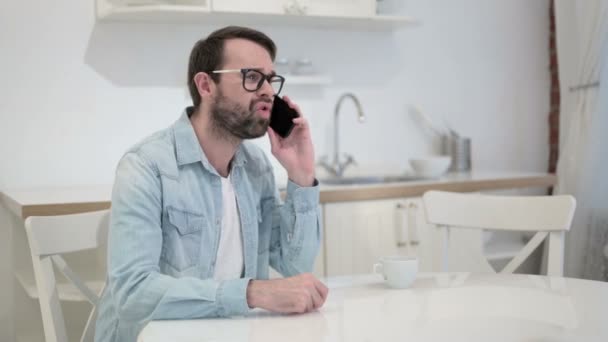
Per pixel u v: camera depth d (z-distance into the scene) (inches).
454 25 147.3
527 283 61.9
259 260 71.1
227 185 67.2
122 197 59.9
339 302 55.9
